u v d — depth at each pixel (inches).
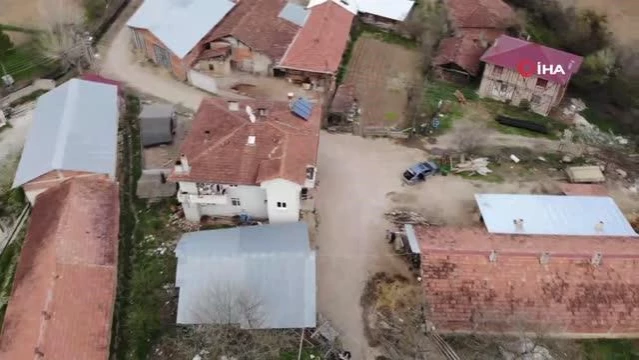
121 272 1884.8
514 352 1633.9
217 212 2007.9
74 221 1861.5
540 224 1932.8
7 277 1920.5
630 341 1716.3
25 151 2113.7
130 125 2437.3
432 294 1696.6
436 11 3181.6
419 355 1621.6
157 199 2094.0
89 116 2233.0
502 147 2395.4
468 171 2244.1
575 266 1742.1
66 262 1729.8
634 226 2060.8
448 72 2807.6
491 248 1763.0
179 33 2642.7
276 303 1668.3
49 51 2770.7
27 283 1722.4
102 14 3016.7
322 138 2367.1
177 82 2669.8
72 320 1620.3
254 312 1642.5
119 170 2240.4
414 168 2181.3
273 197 1862.7
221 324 1627.7
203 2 2802.7
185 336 1681.8
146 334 1710.1
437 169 2212.1
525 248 1777.8
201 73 2613.2
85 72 2699.3
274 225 1882.4
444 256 1736.0
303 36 2775.6
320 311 1758.1
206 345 1643.7
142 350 1681.8
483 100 2714.1
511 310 1681.8
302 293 1686.8
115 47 2866.6
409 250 1905.8
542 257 1736.0
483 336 1660.9
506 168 2279.8
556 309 1691.7
